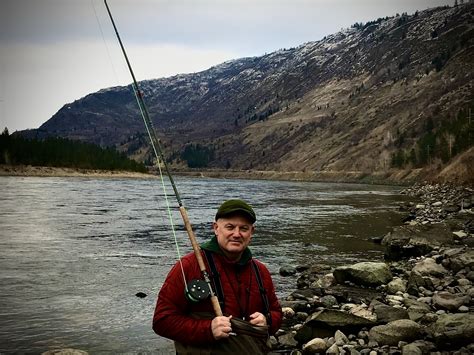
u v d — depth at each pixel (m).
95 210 34.78
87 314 10.22
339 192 69.81
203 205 40.72
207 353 3.45
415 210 33.59
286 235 22.70
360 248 19.08
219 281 3.54
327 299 10.55
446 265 12.91
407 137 174.00
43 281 13.06
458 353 6.78
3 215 30.06
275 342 8.30
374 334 7.79
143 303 11.18
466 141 80.81
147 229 24.83
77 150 126.00
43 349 8.12
